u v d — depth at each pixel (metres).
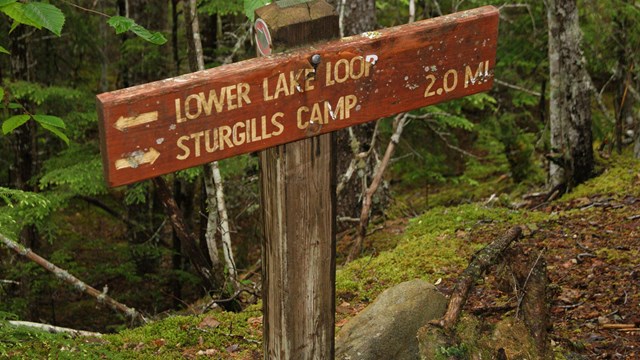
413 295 4.19
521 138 10.26
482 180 11.92
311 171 2.91
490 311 4.20
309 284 3.05
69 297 11.63
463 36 2.99
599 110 10.65
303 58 2.65
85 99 9.50
